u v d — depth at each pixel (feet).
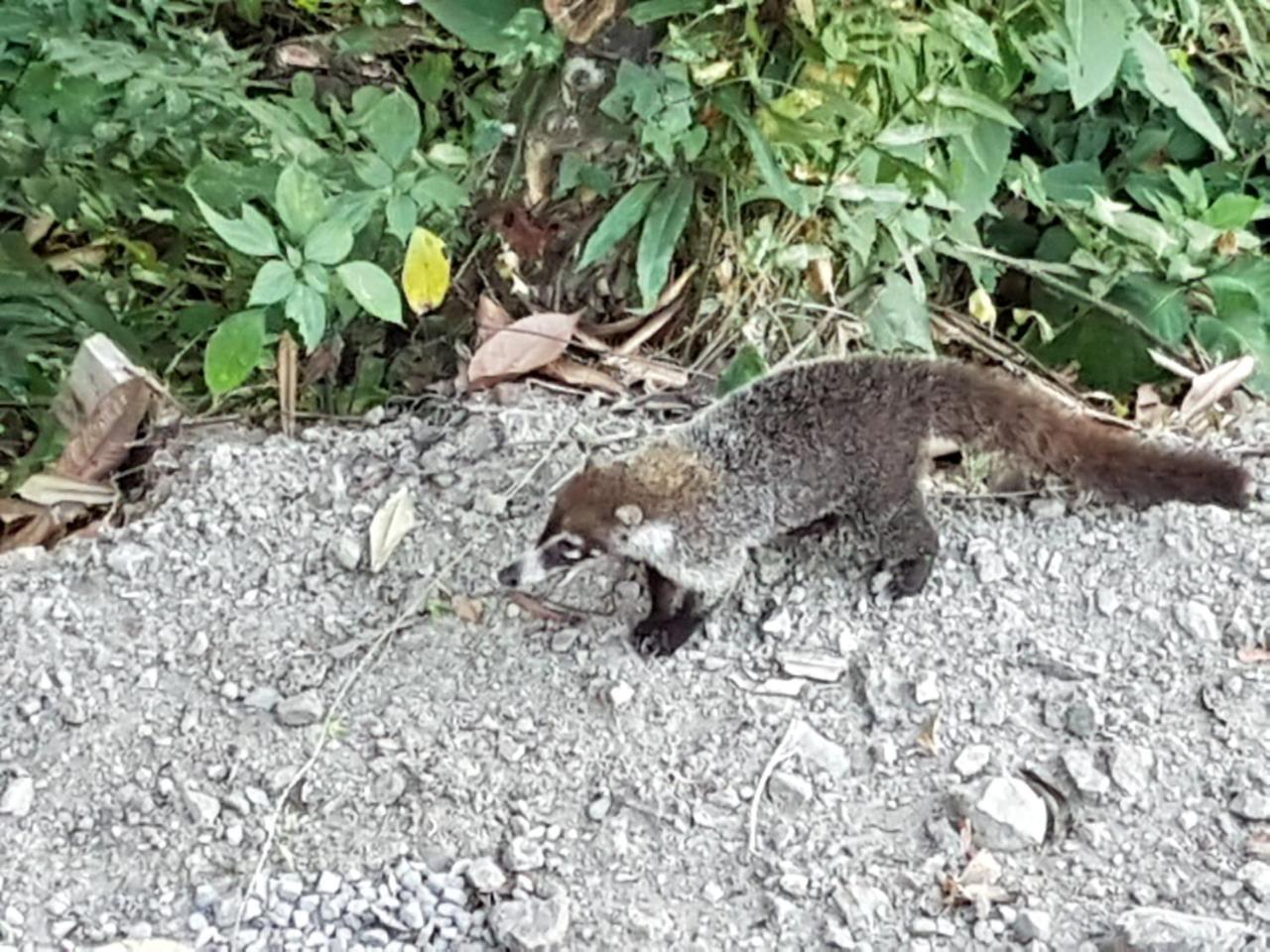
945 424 9.57
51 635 9.39
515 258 10.59
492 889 8.77
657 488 9.29
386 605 9.55
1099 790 9.00
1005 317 11.31
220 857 8.86
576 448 10.08
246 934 8.66
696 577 9.36
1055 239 11.26
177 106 10.03
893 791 9.04
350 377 10.62
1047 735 9.19
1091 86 10.09
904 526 9.55
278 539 9.73
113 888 8.79
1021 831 8.87
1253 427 10.50
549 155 10.44
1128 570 9.71
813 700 9.30
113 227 10.82
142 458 10.24
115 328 10.59
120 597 9.55
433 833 8.92
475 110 10.60
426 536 9.74
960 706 9.26
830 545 9.77
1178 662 9.41
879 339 10.57
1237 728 9.20
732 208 10.47
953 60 10.32
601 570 9.68
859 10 10.06
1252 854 8.85
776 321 10.57
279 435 10.23
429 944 8.64
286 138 10.25
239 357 9.66
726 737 9.18
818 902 8.74
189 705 9.23
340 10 11.46
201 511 9.80
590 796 9.02
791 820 8.95
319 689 9.28
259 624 9.48
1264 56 11.82
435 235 10.18
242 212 9.84
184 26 11.26
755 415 9.50
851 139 10.25
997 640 9.46
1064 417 9.62
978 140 10.77
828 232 10.57
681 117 10.04
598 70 10.28
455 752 9.12
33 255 10.62
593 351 10.55
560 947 8.60
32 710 9.18
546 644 9.44
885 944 8.64
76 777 9.04
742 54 10.19
